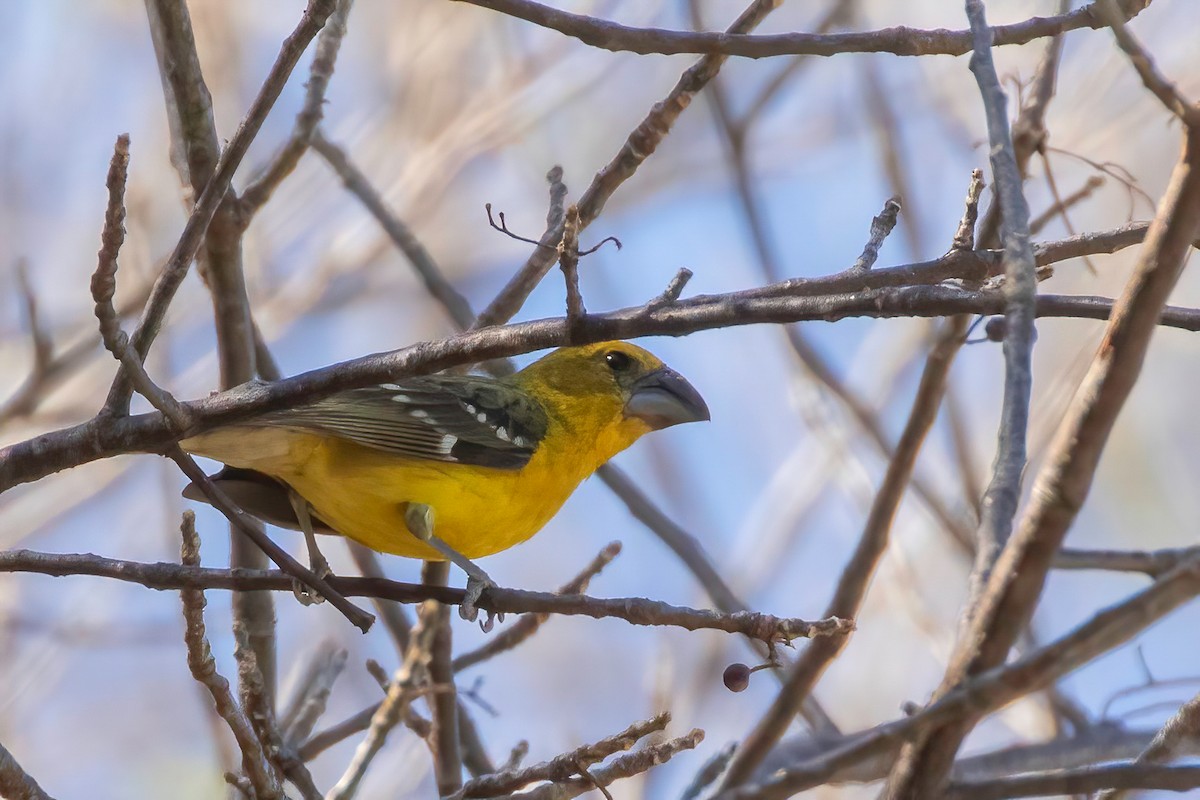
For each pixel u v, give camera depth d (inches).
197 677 296.2
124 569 295.6
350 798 340.2
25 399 495.5
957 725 214.5
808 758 416.5
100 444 308.8
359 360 312.2
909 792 218.4
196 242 303.4
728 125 549.3
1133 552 325.1
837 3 555.5
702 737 298.5
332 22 408.5
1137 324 202.8
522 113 615.5
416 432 393.1
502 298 425.1
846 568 425.4
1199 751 244.7
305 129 400.2
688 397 462.9
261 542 302.4
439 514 398.0
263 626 416.8
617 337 290.0
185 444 348.2
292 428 361.7
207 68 608.4
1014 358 220.1
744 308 282.5
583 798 459.8
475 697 376.8
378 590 338.0
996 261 319.0
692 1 577.9
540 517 442.0
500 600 335.3
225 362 406.0
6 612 534.6
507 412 426.0
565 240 285.1
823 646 385.7
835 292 307.9
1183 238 204.1
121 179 263.3
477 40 639.1
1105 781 223.5
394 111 634.8
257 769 301.0
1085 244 333.1
